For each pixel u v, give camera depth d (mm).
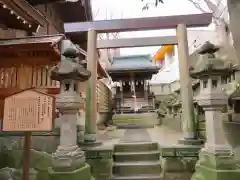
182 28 6859
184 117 6336
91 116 6555
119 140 7395
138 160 5891
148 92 16531
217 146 3982
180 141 6137
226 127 5434
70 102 4113
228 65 4016
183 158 5488
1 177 4434
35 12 7180
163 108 15055
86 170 4242
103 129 11438
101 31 7277
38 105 3316
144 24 7074
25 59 6887
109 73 15688
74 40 11773
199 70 4168
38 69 6902
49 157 5512
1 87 6699
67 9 12523
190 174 5320
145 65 15492
